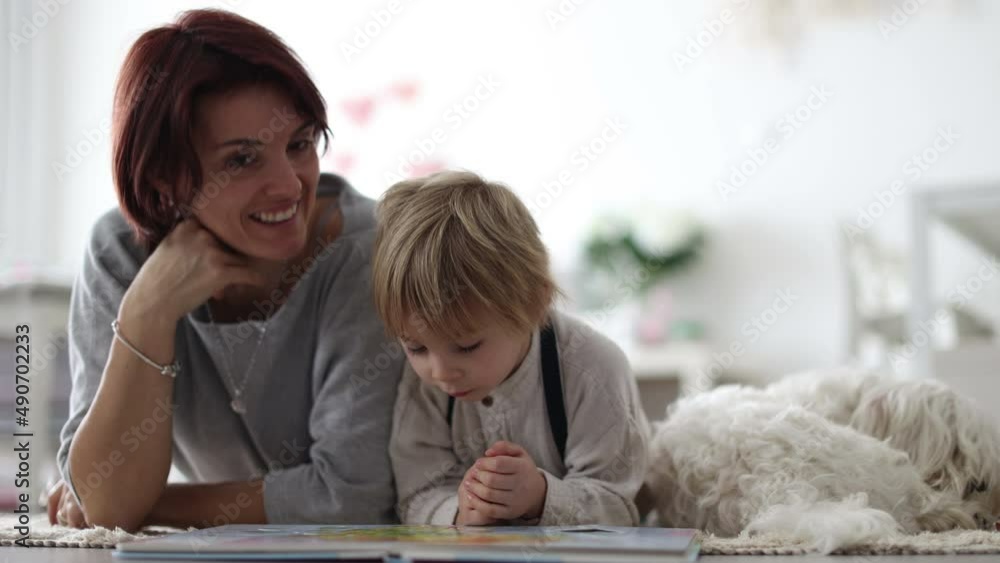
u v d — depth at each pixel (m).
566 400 1.12
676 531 0.90
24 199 4.40
